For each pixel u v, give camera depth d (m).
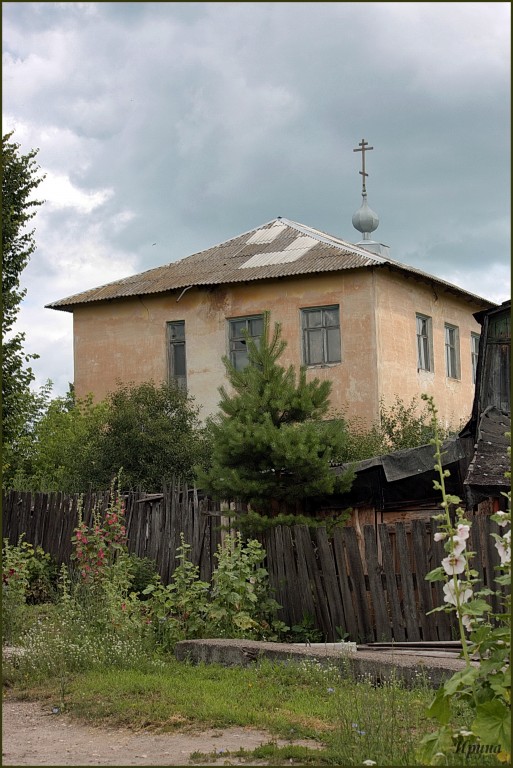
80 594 13.30
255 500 13.78
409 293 27.88
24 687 9.94
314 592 13.03
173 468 21.06
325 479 13.80
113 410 22.97
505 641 6.11
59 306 30.03
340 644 11.47
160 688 9.31
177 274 29.27
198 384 28.03
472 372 31.81
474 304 31.95
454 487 14.98
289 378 14.52
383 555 12.37
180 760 6.98
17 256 21.66
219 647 10.83
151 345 28.97
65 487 21.44
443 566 6.38
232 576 12.29
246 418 13.96
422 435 22.42
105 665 10.62
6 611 12.77
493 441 13.97
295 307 26.75
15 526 18.44
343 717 7.49
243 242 30.41
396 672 9.30
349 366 25.98
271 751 6.93
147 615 12.48
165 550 15.19
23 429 24.58
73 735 8.02
